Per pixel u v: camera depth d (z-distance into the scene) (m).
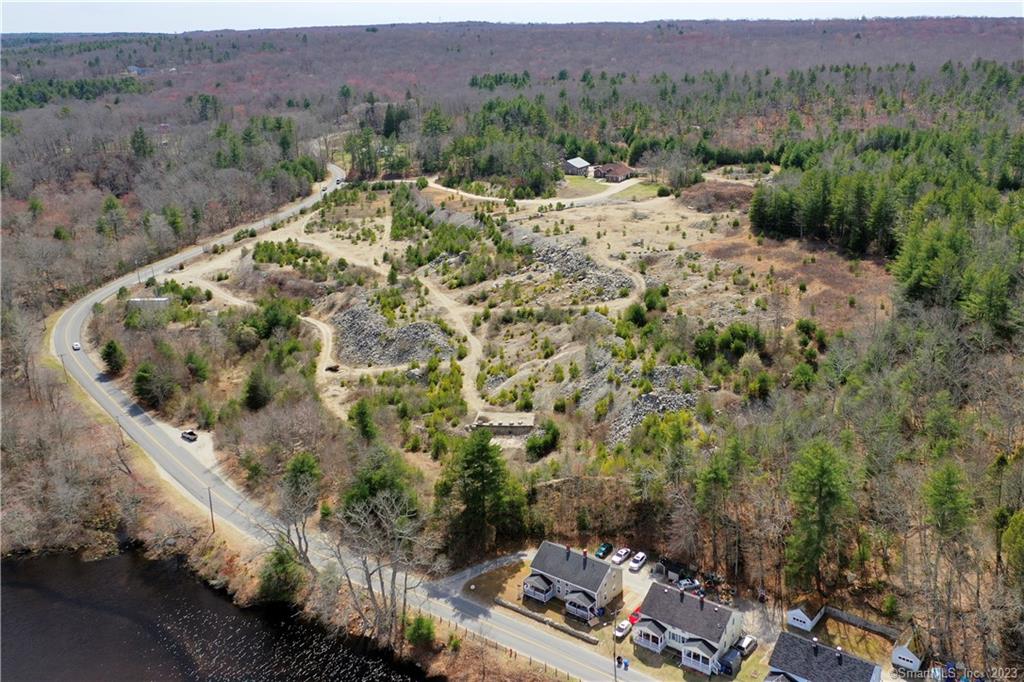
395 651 74.69
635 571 80.75
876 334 96.31
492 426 102.50
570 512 86.94
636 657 70.38
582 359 112.50
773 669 65.50
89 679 74.00
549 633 74.19
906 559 73.88
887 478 74.75
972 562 68.94
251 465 100.06
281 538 84.38
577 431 99.38
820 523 70.25
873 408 81.69
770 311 113.88
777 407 85.75
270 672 74.06
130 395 123.94
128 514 95.88
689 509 79.44
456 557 84.31
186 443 109.94
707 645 68.00
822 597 73.75
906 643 66.12
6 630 80.62
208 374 126.62
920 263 105.38
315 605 80.50
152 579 87.75
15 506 96.81
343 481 94.19
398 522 80.19
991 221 118.06
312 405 107.81
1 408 114.12
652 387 98.88
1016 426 78.81
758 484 80.25
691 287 125.31
